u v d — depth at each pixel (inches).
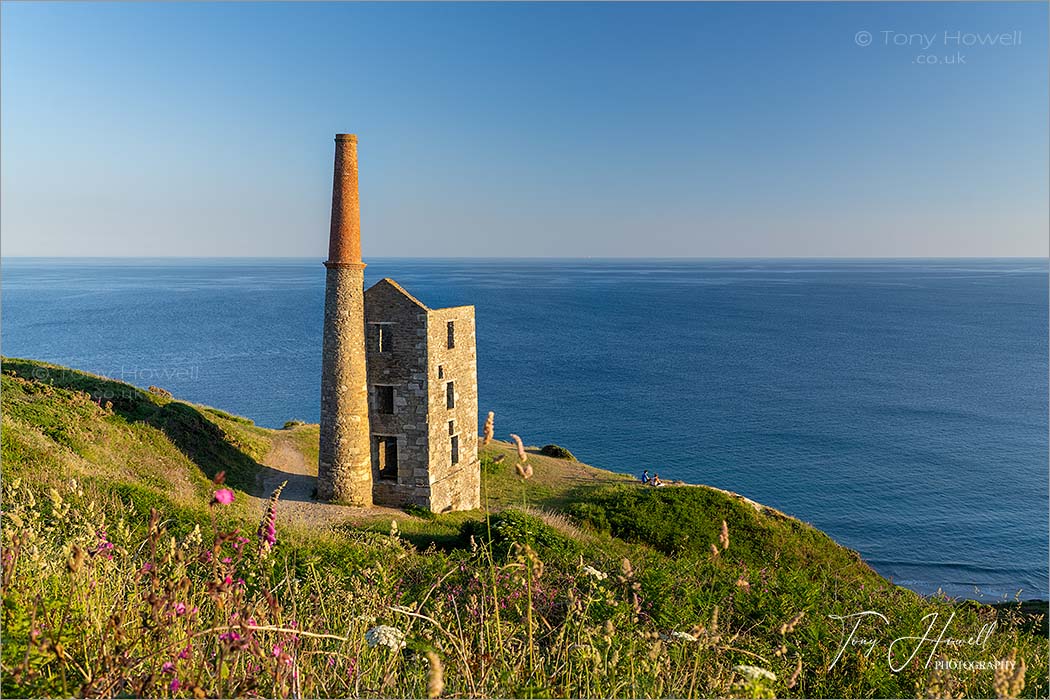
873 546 2647.6
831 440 4131.4
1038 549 2625.5
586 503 1748.3
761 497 3181.6
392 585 377.1
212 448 1571.1
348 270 1508.4
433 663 166.1
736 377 5974.4
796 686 374.0
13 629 194.9
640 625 398.6
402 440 1610.5
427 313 1567.4
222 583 195.2
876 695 376.8
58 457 908.0
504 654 265.0
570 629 325.4
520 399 4916.3
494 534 913.5
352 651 253.9
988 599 2142.0
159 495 826.2
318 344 7042.3
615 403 4891.7
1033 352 7598.4
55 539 300.0
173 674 182.9
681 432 4210.1
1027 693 390.9
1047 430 4458.7
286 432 2057.1
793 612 495.8
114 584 236.2
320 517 1337.4
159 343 6850.4
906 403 5167.3
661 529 1616.6
